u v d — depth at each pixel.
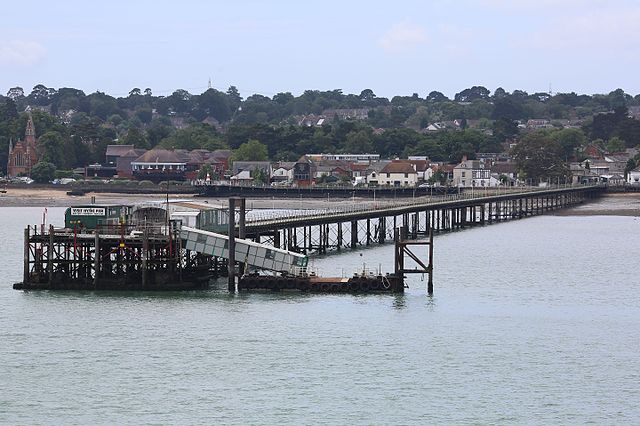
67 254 160.50
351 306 147.50
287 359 118.88
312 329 132.88
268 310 143.38
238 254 158.62
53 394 106.38
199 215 166.75
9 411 101.50
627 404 104.25
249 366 115.88
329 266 193.88
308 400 104.69
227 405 103.12
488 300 156.88
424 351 123.12
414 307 148.25
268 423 98.31
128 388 108.25
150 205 168.75
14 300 149.00
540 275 188.62
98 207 162.12
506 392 107.75
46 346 123.81
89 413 101.06
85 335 128.75
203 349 122.56
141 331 130.88
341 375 112.88
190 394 106.38
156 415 100.44
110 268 158.38
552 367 117.00
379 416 100.25
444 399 105.38
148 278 156.25
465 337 130.38
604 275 190.12
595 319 143.25
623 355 122.50
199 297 152.25
